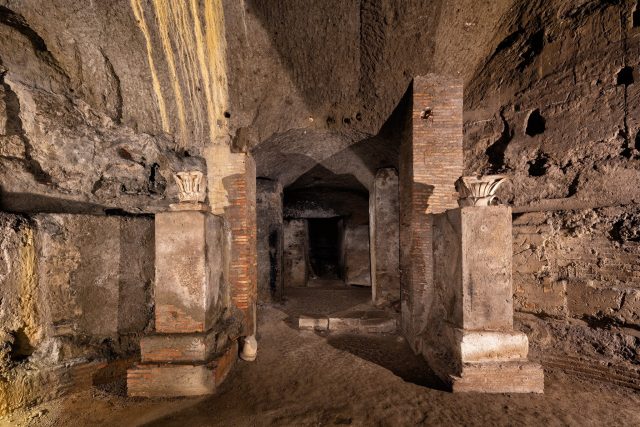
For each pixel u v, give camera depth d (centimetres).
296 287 888
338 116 479
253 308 473
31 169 333
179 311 334
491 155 460
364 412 287
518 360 318
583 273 353
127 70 383
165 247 334
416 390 323
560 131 394
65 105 359
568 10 392
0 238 282
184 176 347
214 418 279
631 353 325
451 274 355
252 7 394
